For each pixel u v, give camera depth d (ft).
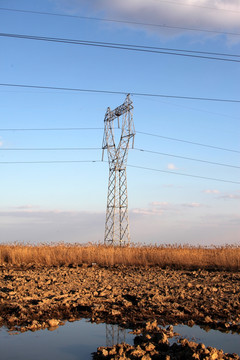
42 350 24.21
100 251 81.97
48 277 53.78
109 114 142.10
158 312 33.17
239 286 48.39
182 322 30.63
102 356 22.54
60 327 29.04
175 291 43.04
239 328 29.09
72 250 84.23
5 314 32.04
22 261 80.64
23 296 38.58
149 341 25.23
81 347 24.62
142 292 41.65
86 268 70.74
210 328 29.19
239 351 24.11
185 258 77.25
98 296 39.11
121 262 78.69
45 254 81.97
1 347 24.70
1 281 50.21
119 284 48.11
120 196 134.21
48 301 35.58
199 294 41.86
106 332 27.84
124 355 21.77
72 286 45.34
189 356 21.57
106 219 134.62
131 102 130.31
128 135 132.16
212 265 75.46
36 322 29.14
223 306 35.70
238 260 71.82
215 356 21.44
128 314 32.53
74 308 34.19
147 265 75.92
